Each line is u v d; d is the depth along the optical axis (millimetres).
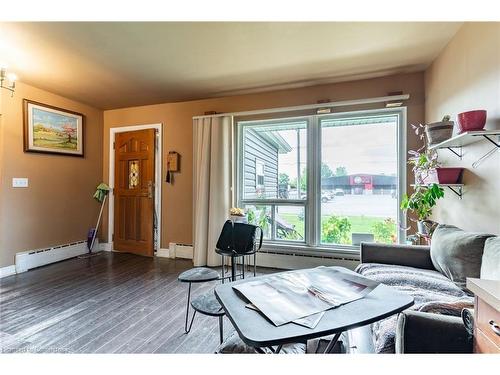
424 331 1040
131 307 2398
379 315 818
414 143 2969
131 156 4316
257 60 2705
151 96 3820
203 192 3670
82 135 4184
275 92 3535
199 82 3273
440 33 2199
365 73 2994
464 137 1738
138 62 2756
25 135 3430
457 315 1199
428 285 1690
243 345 1248
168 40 2328
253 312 831
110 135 4500
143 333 1976
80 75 3107
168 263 3783
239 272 3342
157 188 4164
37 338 1893
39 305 2428
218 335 1955
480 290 879
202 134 3756
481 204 1852
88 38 2299
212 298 1731
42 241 3666
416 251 2146
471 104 1973
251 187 3760
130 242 4312
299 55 2596
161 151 4152
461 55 2115
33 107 3496
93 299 2564
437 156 2561
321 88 3328
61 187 3910
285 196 3576
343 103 3143
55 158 3824
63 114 3887
